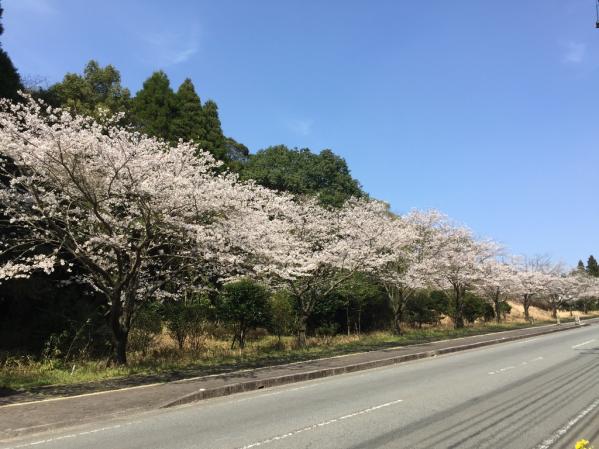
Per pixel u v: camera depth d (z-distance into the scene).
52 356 14.62
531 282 51.31
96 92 32.50
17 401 9.69
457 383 12.17
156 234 14.38
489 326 39.25
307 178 42.78
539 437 7.11
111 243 12.68
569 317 69.19
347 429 7.53
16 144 11.56
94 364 14.35
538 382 12.30
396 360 17.22
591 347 22.50
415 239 28.91
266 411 8.98
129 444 6.79
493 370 14.69
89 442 6.96
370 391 11.09
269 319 20.94
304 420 8.16
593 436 7.18
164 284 17.48
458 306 35.28
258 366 14.98
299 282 20.97
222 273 16.20
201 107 32.06
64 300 17.48
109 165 12.52
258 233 16.14
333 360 16.50
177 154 13.97
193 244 14.49
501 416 8.45
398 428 7.59
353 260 21.36
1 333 15.92
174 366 14.69
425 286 30.77
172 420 8.32
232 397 10.66
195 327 19.16
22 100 17.17
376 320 31.91
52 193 12.95
